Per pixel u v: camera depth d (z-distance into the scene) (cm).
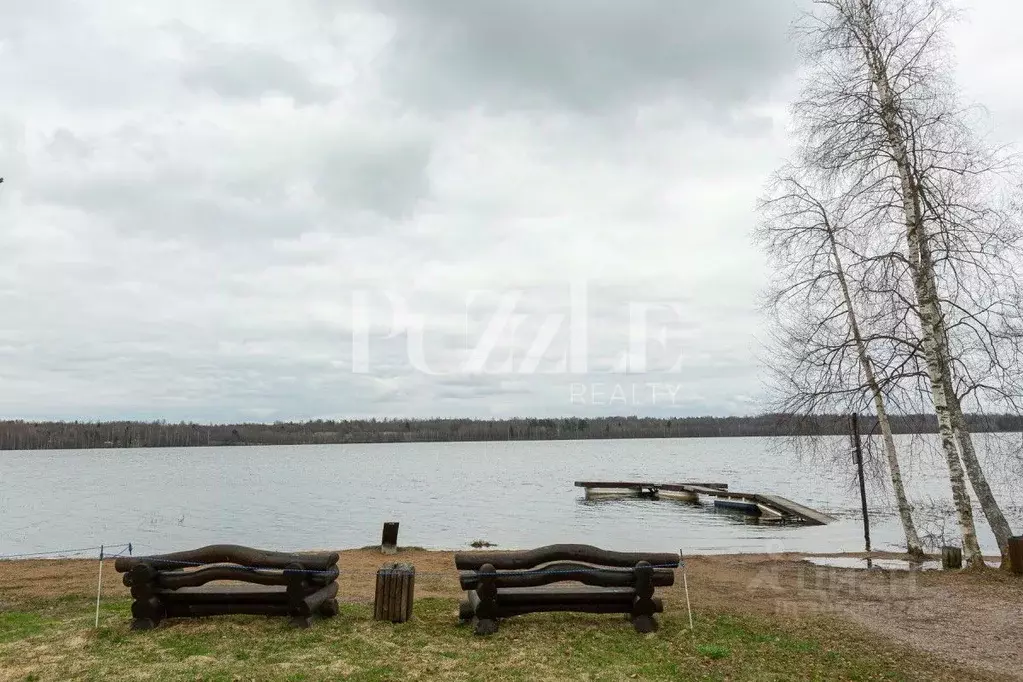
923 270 1475
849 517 3288
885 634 887
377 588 862
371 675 660
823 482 5962
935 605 1085
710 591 1246
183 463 11725
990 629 922
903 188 1502
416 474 7969
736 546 2400
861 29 1522
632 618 849
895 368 1623
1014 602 1105
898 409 1714
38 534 2853
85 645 736
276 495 5028
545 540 2658
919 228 1495
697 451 16038
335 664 687
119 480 7012
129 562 800
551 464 10481
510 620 866
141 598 796
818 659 757
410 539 2742
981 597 1150
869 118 1524
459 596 1166
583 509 4000
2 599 1089
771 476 7050
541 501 4541
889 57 1503
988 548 2166
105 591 1226
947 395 1590
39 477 7562
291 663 687
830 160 1559
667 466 9550
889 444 1847
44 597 1123
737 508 3894
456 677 664
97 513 3759
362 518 3506
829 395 1731
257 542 2645
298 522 3331
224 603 817
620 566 852
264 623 824
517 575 822
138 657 699
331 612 874
